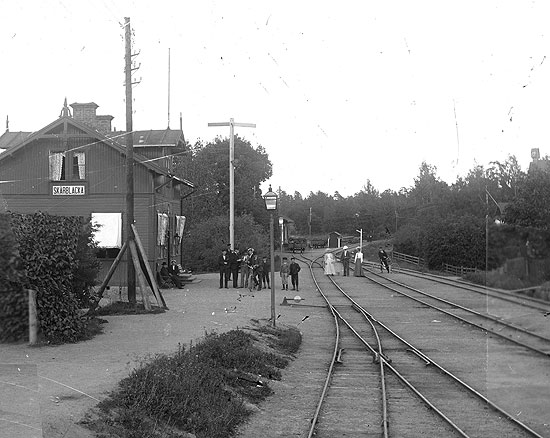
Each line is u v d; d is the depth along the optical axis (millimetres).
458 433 8875
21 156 31859
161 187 33625
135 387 9062
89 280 15258
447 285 37969
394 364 14922
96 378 9922
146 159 33594
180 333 15797
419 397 11297
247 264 32906
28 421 6410
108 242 31688
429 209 64750
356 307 26531
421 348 17219
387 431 9070
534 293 7023
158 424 8375
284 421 9914
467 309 25203
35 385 6707
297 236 96562
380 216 103125
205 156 69875
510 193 42156
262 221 71500
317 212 113688
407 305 27891
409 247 67000
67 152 31828
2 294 7059
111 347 13172
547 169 43156
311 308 26547
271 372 13305
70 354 12102
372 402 11125
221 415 9242
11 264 7156
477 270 45281
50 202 31844
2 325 7062
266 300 27000
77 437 7125
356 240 104875
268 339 17234
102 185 31969
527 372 7711
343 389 12242
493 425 9062
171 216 37656
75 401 8414
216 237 51500
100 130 38062
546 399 7680
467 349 17031
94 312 17906
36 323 10789
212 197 66750
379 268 56938
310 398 11516
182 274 35875
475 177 57344
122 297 24859
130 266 21562
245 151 72188
